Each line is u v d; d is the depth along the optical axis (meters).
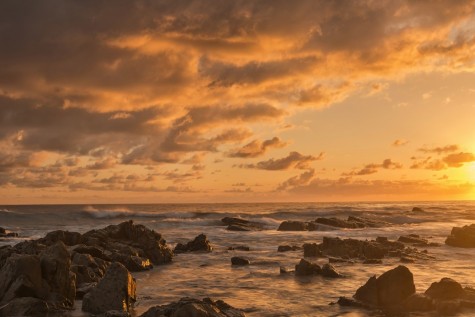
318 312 17.19
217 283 23.44
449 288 18.16
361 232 54.38
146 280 24.59
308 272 25.58
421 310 17.23
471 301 17.59
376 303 18.16
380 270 27.05
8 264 18.22
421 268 27.69
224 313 15.63
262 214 89.12
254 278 24.81
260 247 40.69
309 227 58.69
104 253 29.80
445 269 27.27
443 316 16.39
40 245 27.03
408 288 18.27
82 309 17.20
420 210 104.00
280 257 33.41
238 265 29.95
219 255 35.28
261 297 19.92
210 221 69.31
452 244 41.00
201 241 38.69
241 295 20.38
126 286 17.75
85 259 24.34
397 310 17.33
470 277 24.39
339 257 32.81
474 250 37.78
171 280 24.53
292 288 21.84
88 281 21.94
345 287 22.02
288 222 59.38
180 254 36.16
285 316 16.64
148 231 36.91
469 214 95.31
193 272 27.36
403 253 33.34
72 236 33.81
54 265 18.34
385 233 53.16
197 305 14.91
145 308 17.97
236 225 62.00
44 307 16.69
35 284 17.61
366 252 33.03
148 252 32.38
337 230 57.38
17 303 16.53
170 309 14.94
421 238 46.16
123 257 28.47
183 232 55.88
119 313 15.77
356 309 17.58
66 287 18.48
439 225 67.56
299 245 41.97
